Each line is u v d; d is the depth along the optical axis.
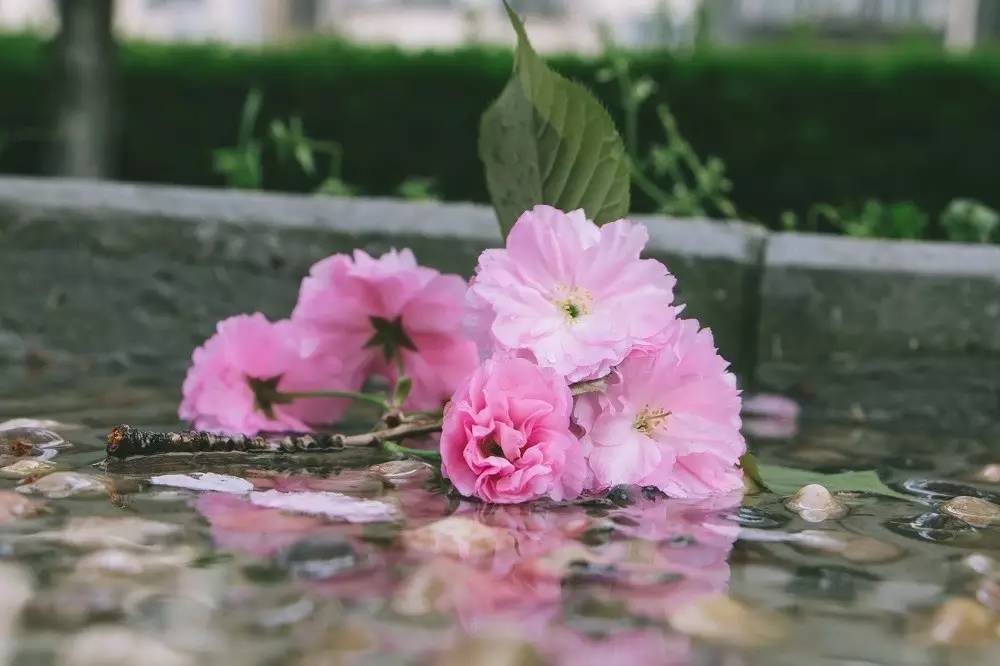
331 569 0.93
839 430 1.81
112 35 3.90
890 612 0.88
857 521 1.18
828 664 0.78
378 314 1.53
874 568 1.00
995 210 3.75
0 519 1.04
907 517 1.20
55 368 2.11
